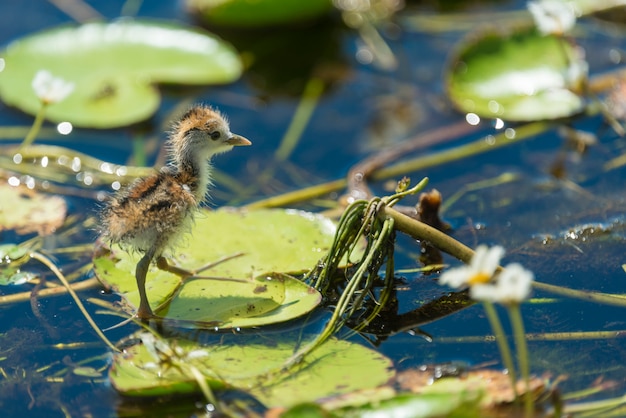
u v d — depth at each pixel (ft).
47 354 30.58
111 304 33.01
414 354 30.50
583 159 43.32
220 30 55.77
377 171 43.06
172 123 38.50
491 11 57.36
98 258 34.81
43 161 43.50
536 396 27.71
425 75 51.24
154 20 55.77
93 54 50.21
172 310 31.81
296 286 32.40
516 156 43.93
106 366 29.91
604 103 47.09
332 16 56.95
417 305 33.27
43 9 55.88
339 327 31.81
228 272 33.78
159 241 31.83
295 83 51.24
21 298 33.60
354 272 34.30
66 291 33.99
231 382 28.22
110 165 43.47
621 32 54.03
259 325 30.68
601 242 36.81
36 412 28.07
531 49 49.14
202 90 50.21
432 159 43.86
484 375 28.81
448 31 55.36
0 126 46.14
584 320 32.04
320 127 47.03
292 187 42.50
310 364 29.27
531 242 37.09
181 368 28.86
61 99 44.57
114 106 46.65
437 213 37.55
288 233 35.86
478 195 40.91
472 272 26.32
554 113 46.06
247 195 41.86
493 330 31.81
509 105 46.91
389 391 27.63
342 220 32.76
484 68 48.70
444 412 25.64
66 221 38.83
